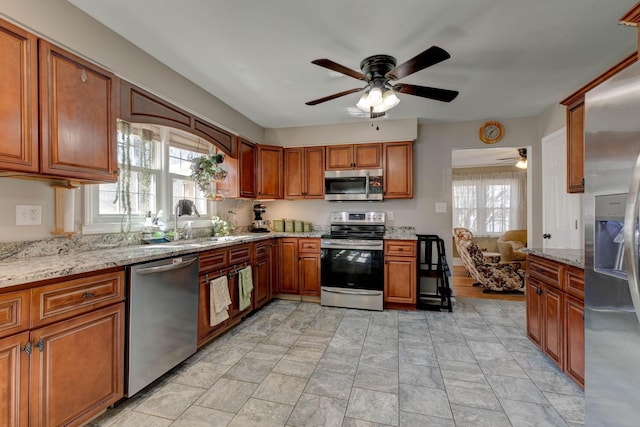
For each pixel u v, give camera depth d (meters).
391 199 4.12
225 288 2.69
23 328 1.29
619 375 1.24
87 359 1.55
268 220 4.52
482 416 1.69
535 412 1.72
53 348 1.40
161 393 1.89
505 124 3.85
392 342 2.64
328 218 4.36
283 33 2.01
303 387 1.97
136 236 2.50
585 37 2.06
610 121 1.26
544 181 3.63
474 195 7.07
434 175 4.04
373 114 2.56
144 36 2.04
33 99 1.51
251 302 3.26
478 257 4.45
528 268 2.56
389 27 1.94
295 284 3.87
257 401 1.82
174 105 2.56
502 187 6.94
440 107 3.44
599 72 2.57
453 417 1.68
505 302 3.86
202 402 1.81
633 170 1.14
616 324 1.25
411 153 3.82
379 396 1.87
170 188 3.03
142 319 1.84
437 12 1.80
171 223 2.99
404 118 3.82
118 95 2.01
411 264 3.48
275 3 1.72
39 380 1.34
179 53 2.26
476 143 3.92
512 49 2.21
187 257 2.23
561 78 2.69
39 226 1.82
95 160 1.83
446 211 4.00
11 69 1.42
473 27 1.95
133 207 2.59
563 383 2.00
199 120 2.90
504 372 2.15
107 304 1.65
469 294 4.29
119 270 1.72
